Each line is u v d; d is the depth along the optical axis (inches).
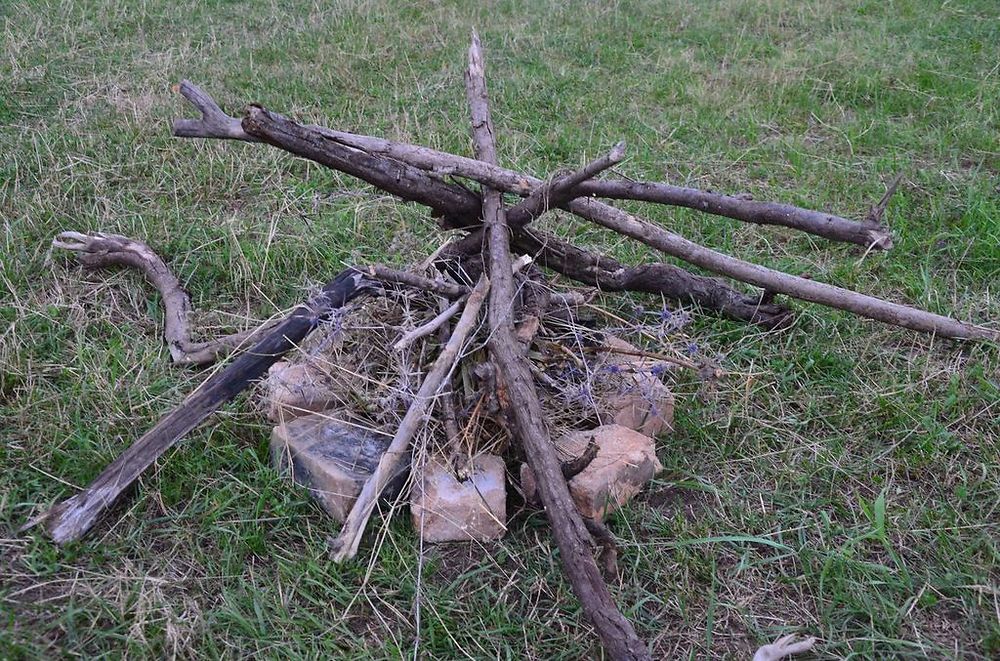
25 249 106.8
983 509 79.7
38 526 74.6
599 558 73.2
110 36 166.9
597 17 186.1
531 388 72.8
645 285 96.9
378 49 166.7
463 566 73.9
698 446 85.8
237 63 157.9
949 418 88.7
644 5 193.8
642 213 116.8
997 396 89.4
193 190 120.4
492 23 182.2
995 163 130.6
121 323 98.9
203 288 104.4
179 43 166.7
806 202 120.8
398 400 79.9
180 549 74.4
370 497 73.7
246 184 122.8
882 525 74.6
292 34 171.9
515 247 90.0
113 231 111.6
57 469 80.7
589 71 160.4
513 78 155.4
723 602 72.0
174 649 66.4
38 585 70.6
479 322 81.5
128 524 75.9
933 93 150.8
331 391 82.6
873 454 85.0
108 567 72.6
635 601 71.4
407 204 117.4
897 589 72.8
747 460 84.2
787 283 91.5
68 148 126.7
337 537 73.5
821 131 142.3
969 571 73.9
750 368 92.0
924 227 115.6
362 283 80.3
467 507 74.3
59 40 163.2
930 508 79.9
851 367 94.5
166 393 88.3
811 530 77.8
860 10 189.8
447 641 68.3
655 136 137.3
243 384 78.4
